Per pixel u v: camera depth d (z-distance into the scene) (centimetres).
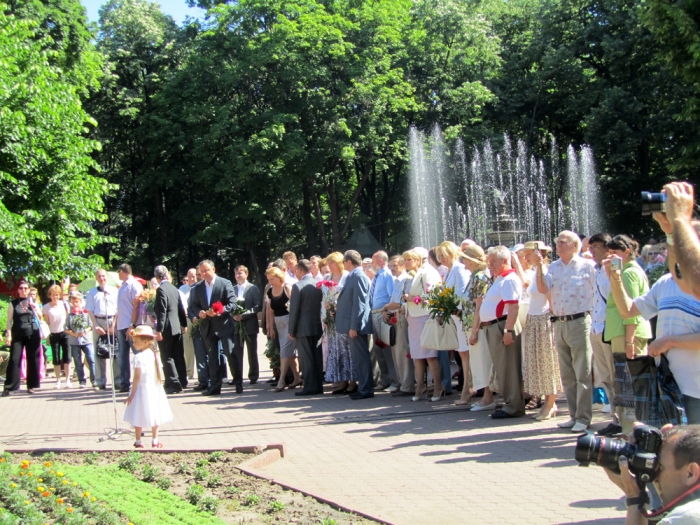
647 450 324
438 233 3897
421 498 636
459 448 808
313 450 844
